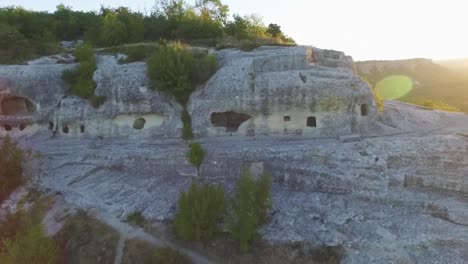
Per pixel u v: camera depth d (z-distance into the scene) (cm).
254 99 3225
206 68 3409
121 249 2281
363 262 1964
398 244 2008
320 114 3178
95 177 2978
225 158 2831
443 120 3638
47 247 2158
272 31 5281
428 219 2178
